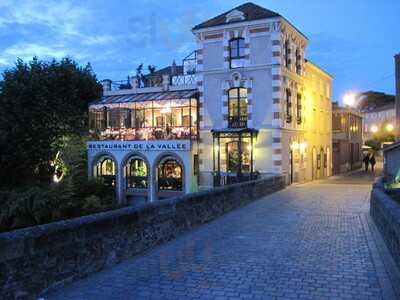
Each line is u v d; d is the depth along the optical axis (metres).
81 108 33.66
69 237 7.40
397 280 7.30
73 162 30.69
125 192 30.02
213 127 27.78
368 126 85.56
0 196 25.67
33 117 30.92
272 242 10.40
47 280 6.91
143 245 9.59
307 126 32.34
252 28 26.52
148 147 28.91
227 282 7.39
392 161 23.88
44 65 33.34
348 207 16.09
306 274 7.77
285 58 27.52
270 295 6.74
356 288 6.97
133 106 29.98
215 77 27.70
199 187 28.17
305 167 31.31
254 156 26.53
